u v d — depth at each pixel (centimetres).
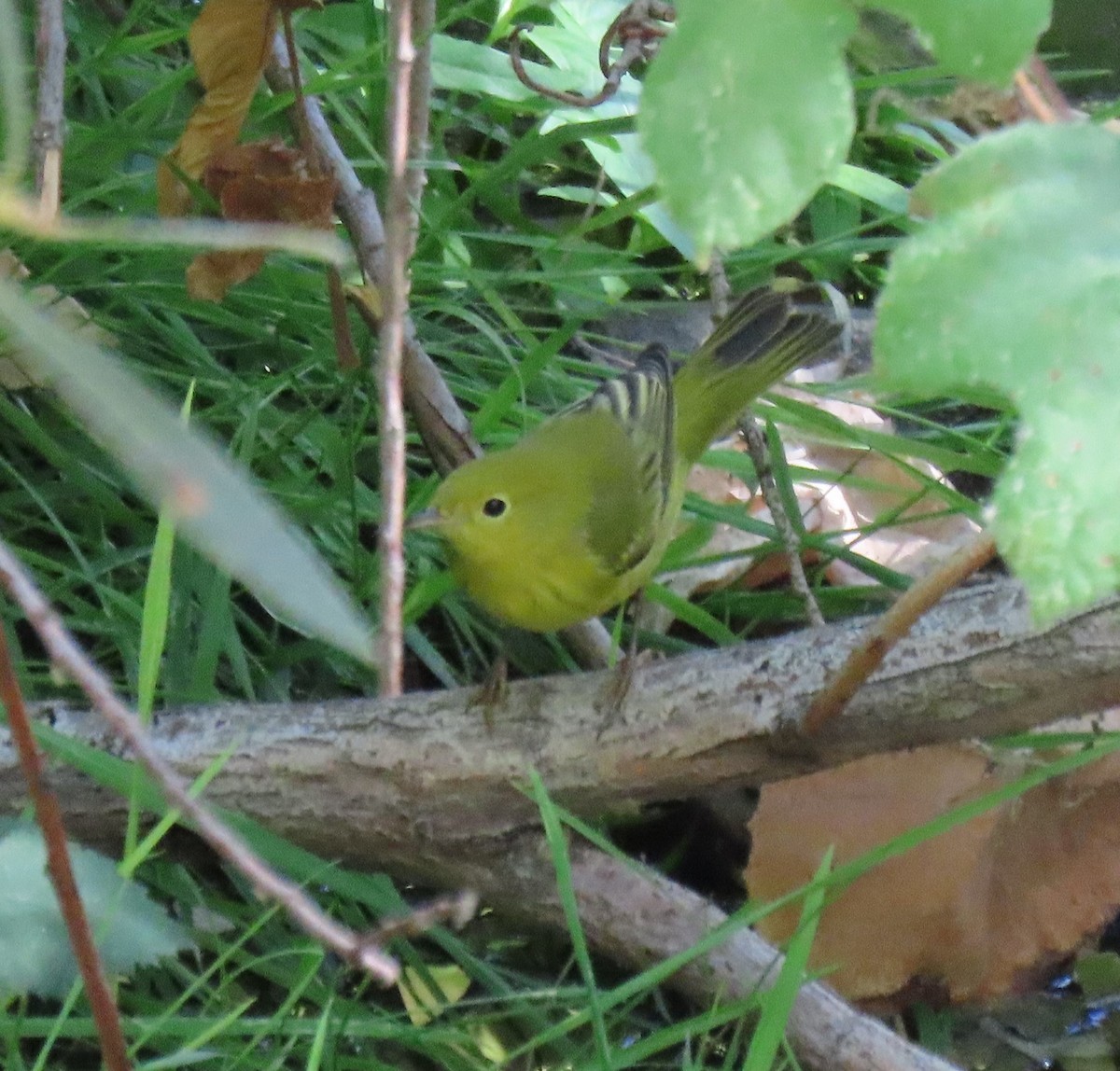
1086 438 211
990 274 215
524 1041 623
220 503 169
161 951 479
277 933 626
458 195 932
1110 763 646
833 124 226
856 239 914
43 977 459
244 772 582
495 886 599
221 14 594
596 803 590
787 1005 466
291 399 854
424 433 738
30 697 643
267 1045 592
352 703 598
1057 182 218
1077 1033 661
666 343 962
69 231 191
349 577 777
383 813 586
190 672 685
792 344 777
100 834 588
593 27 899
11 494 748
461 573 666
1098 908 639
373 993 641
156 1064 458
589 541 650
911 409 938
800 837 647
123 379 163
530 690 591
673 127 227
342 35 897
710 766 574
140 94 896
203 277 623
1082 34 907
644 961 580
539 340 928
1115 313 212
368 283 716
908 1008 668
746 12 224
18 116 185
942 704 539
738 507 795
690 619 725
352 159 923
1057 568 211
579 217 1029
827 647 568
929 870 634
